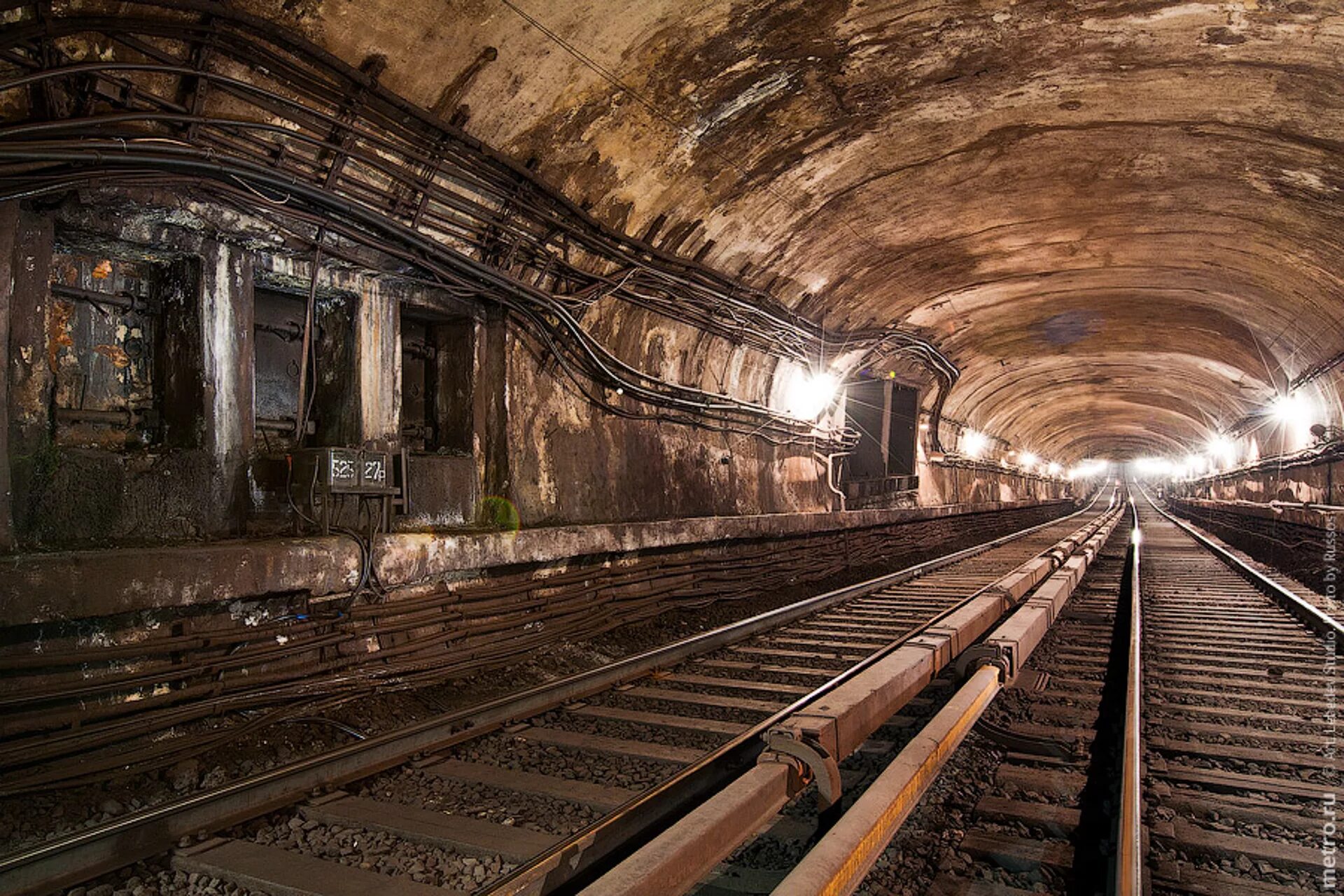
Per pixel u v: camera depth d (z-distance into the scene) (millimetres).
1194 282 13836
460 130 5918
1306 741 5246
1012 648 5703
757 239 9367
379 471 6008
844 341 13148
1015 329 17734
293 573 5219
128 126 4562
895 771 3416
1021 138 8469
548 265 7254
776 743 3623
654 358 9297
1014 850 3607
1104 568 16531
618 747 4844
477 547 6648
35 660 4055
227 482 5457
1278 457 19438
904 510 17219
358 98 5320
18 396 4520
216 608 4977
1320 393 15039
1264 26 6230
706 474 10453
